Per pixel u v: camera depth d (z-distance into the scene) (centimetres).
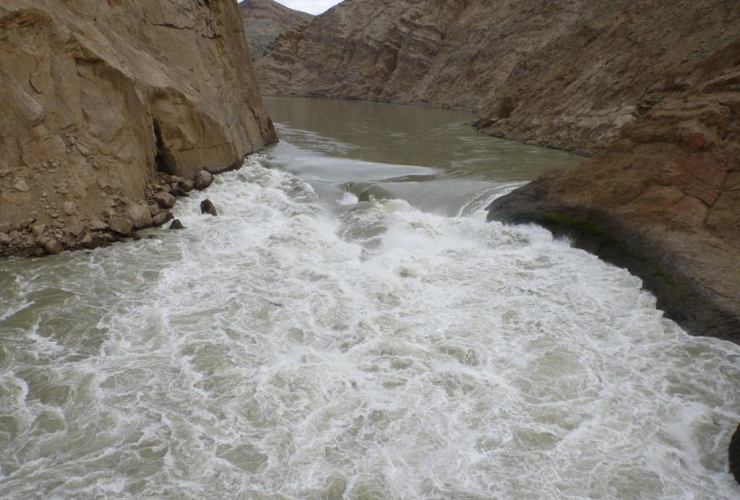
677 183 1097
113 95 1318
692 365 782
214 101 1764
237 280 1013
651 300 956
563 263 1100
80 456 600
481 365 775
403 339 830
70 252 1116
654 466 605
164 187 1409
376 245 1186
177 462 596
